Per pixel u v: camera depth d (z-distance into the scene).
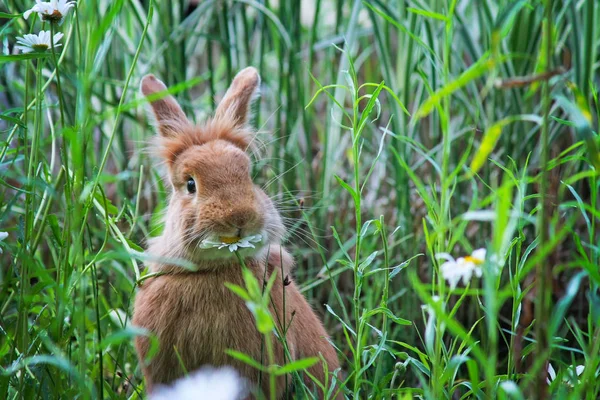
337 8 7.17
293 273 6.61
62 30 6.31
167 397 4.25
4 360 4.63
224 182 4.35
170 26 7.11
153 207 6.84
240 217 4.21
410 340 6.20
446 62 3.96
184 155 4.58
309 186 7.03
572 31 5.90
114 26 5.78
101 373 4.25
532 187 6.23
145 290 4.61
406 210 6.44
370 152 7.48
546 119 3.13
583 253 3.68
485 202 3.36
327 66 7.78
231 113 4.98
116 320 5.33
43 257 7.07
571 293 3.11
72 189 4.33
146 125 6.87
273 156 6.94
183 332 4.42
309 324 4.94
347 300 6.66
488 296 3.02
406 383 5.97
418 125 7.18
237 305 4.43
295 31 6.95
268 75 7.91
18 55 4.03
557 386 4.06
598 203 6.02
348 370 6.08
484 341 4.63
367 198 7.50
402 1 6.91
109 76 6.82
